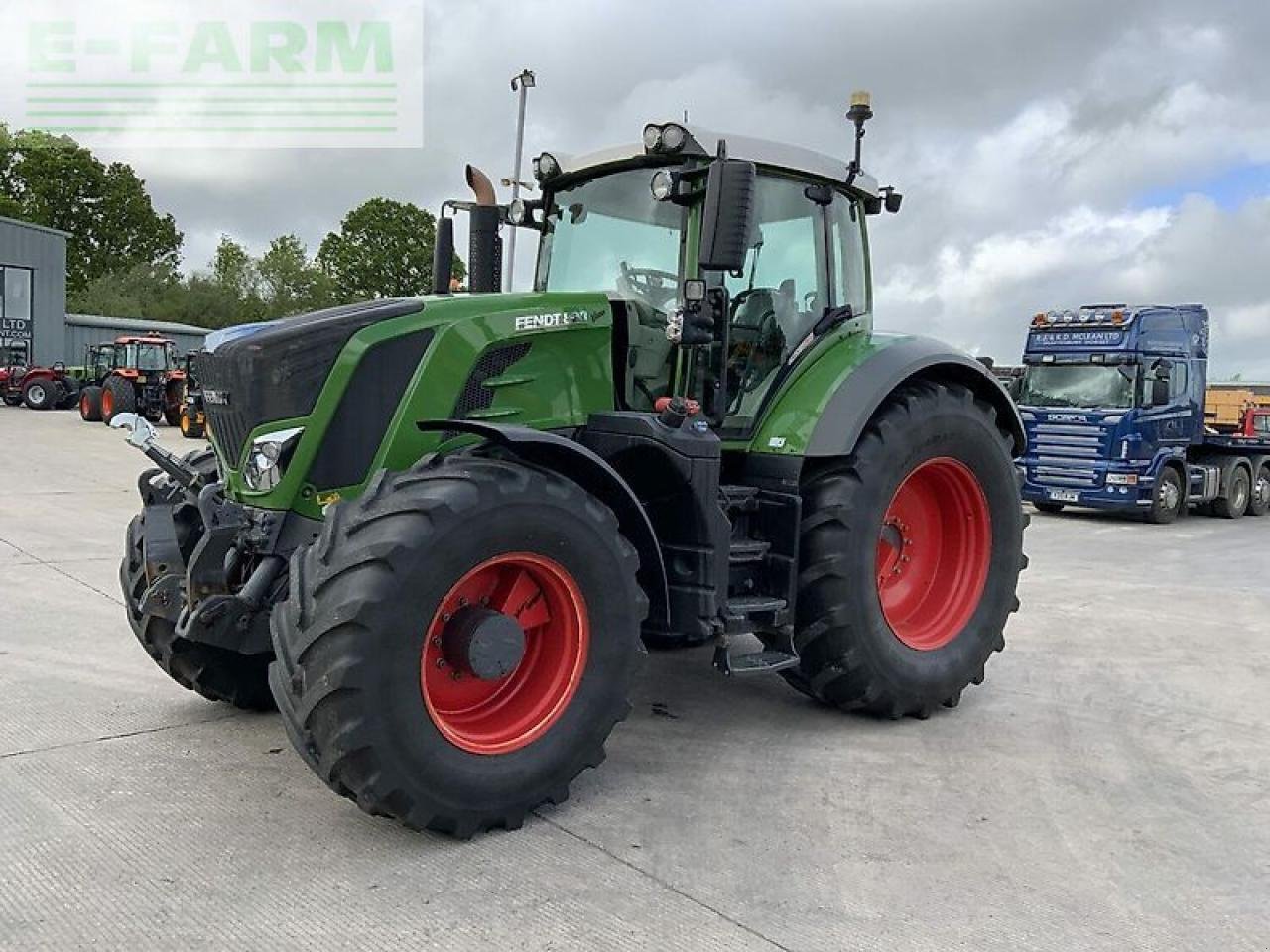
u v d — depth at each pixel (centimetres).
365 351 366
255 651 370
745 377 459
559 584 350
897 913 294
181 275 5956
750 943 276
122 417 429
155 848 326
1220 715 489
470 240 517
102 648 554
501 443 346
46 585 698
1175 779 404
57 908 287
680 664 552
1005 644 620
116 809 354
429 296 406
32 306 3194
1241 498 1575
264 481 369
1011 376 1580
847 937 280
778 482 445
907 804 373
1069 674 558
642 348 440
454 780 324
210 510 392
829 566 435
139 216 5841
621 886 306
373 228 5744
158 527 400
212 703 470
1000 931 285
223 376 382
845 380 457
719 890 305
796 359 476
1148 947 280
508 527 329
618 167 459
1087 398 1427
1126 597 794
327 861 319
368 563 307
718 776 396
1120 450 1391
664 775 396
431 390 373
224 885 303
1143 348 1404
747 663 417
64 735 427
